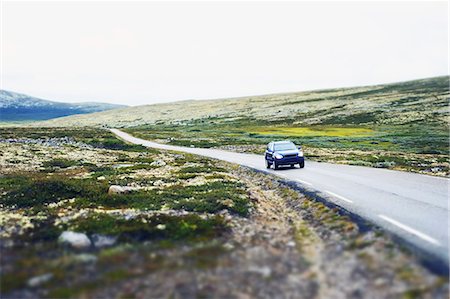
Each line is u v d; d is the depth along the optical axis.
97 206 14.89
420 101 127.38
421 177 22.02
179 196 16.69
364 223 11.44
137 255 9.02
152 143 75.00
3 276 7.80
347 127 99.88
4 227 12.03
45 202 15.73
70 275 7.86
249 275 7.76
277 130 101.69
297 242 10.16
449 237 9.79
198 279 7.60
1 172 26.06
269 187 21.23
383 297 6.65
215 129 118.81
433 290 6.76
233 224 12.07
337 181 21.22
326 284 7.32
